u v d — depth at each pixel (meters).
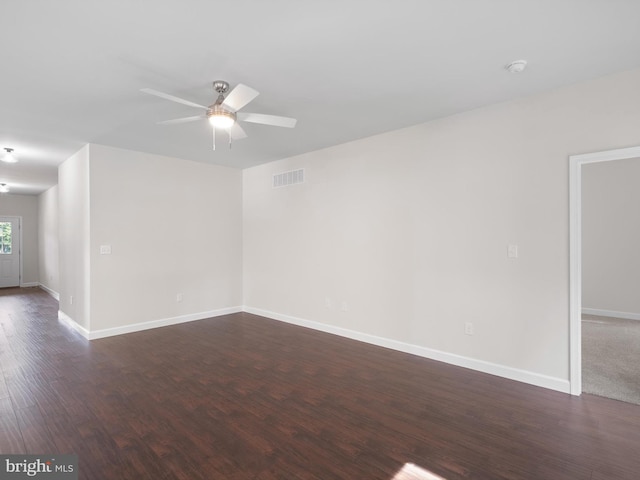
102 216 4.39
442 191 3.52
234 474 1.88
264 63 2.39
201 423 2.39
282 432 2.28
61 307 5.48
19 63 2.36
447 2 1.78
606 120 2.63
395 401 2.71
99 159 4.36
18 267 8.95
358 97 2.98
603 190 5.72
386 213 3.97
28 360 3.59
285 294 5.21
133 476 1.85
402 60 2.37
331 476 1.86
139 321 4.72
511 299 3.10
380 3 1.78
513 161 3.07
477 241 3.29
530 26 1.99
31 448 2.10
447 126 3.47
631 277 5.52
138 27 1.98
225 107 2.52
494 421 2.41
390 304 3.95
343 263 4.42
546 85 2.79
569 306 2.80
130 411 2.55
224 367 3.41
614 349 3.95
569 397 2.75
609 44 2.19
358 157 4.23
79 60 2.33
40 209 8.86
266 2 1.77
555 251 2.87
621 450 2.08
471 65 2.45
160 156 4.93
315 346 4.05
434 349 3.60
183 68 2.45
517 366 3.07
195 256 5.33
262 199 5.57
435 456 2.03
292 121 2.72
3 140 4.14
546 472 1.89
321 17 1.90
